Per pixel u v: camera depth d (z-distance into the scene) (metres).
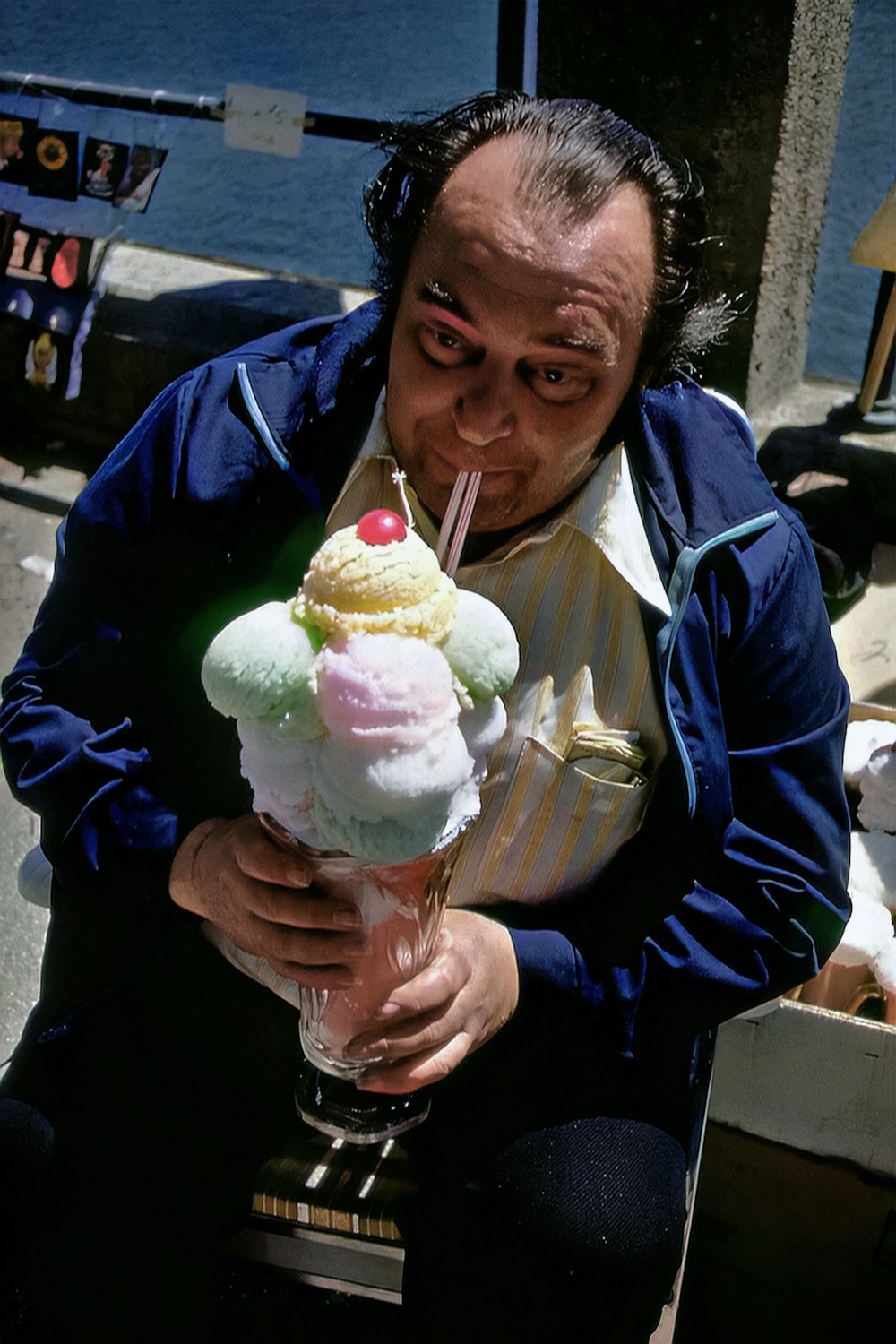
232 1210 1.64
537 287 1.25
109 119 3.28
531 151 1.29
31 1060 1.63
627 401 1.46
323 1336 1.89
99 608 1.58
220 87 5.86
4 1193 1.59
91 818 1.54
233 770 1.61
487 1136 1.56
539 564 1.50
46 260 3.40
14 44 6.34
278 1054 1.60
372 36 6.39
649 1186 1.53
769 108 2.92
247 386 1.55
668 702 1.49
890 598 3.11
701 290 1.44
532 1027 1.57
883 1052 1.81
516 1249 1.52
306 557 1.53
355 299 3.60
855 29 6.15
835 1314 2.04
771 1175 1.96
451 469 1.37
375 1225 1.62
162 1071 1.60
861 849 2.10
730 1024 1.86
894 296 3.18
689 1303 2.04
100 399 3.52
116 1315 1.64
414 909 1.30
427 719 1.08
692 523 1.49
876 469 3.23
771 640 1.52
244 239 4.79
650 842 1.56
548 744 1.53
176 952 1.61
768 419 3.39
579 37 3.02
